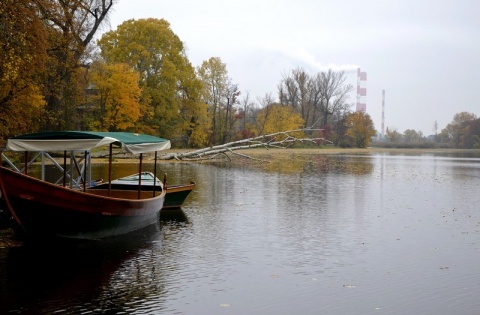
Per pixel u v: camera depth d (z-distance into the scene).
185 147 66.00
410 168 48.28
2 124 21.94
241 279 10.84
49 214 12.21
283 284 10.56
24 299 9.28
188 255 12.72
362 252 13.37
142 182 18.70
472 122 138.12
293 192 25.89
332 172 40.06
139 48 55.19
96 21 36.97
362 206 21.42
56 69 32.94
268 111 83.06
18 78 21.11
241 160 54.25
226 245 13.88
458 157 82.06
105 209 13.15
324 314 8.94
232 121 78.81
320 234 15.55
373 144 131.75
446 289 10.41
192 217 18.08
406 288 10.44
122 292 9.84
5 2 18.31
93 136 13.48
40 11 24.08
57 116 37.19
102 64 49.38
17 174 11.60
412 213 19.77
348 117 107.44
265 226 16.62
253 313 8.90
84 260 12.05
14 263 11.56
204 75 73.62
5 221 13.91
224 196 23.92
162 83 57.38
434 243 14.53
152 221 16.53
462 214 19.64
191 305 9.23
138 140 15.29
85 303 9.18
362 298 9.80
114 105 50.06
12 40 19.11
